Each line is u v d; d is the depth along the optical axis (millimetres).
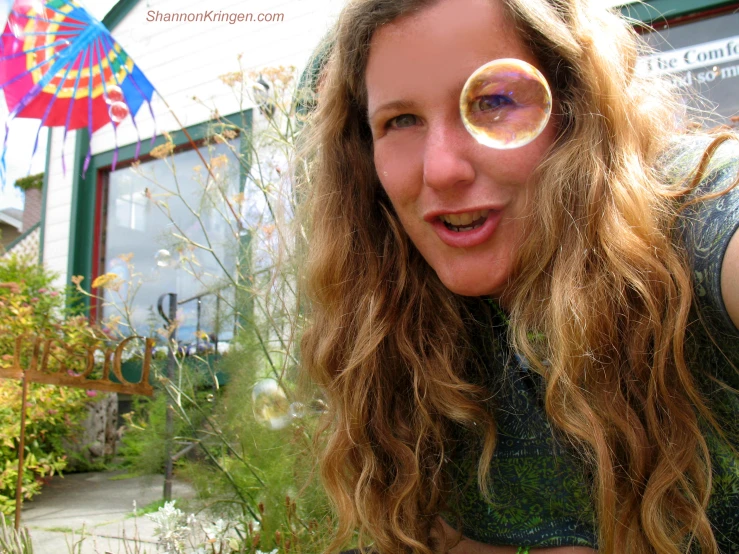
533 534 435
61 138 2361
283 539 688
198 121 1993
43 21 1265
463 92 369
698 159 381
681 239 365
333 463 501
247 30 1882
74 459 1728
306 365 558
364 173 532
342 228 535
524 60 394
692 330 369
